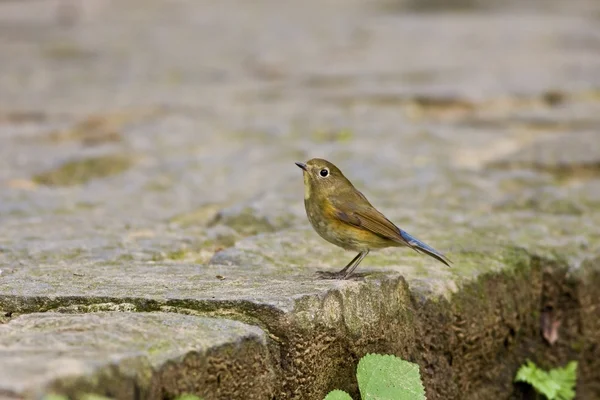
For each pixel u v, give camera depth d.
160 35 30.64
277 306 6.93
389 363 7.23
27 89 22.05
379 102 19.92
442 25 31.94
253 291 7.34
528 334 9.88
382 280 7.89
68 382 5.29
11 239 10.13
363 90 20.62
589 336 10.24
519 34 29.19
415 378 7.18
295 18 35.31
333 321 7.29
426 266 9.21
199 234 10.58
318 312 7.15
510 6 39.78
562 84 20.55
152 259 9.52
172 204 12.56
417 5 40.31
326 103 20.16
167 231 10.74
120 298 7.26
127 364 5.63
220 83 22.88
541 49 26.69
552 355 10.04
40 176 14.05
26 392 5.09
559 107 19.08
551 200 12.23
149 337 6.18
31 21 34.38
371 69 23.28
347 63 24.59
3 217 11.45
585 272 10.15
